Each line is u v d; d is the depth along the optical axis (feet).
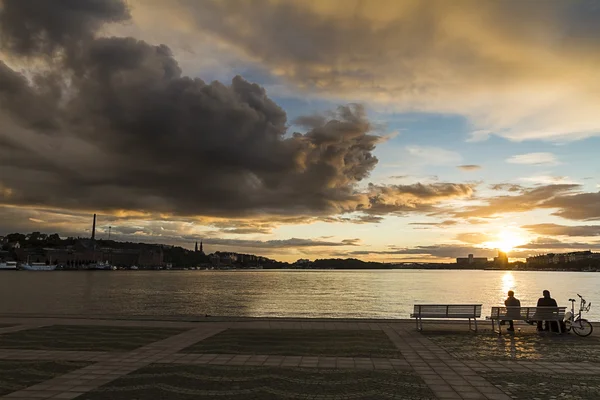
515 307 55.88
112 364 37.70
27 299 238.07
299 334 53.57
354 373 35.06
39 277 653.30
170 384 31.65
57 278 613.11
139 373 34.73
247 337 51.24
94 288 362.33
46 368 36.32
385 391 30.27
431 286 478.18
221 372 35.09
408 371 35.88
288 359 39.83
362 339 50.47
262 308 195.52
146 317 67.97
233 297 270.05
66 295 273.75
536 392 30.22
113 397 28.53
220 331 55.52
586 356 42.06
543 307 55.62
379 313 175.73
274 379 33.09
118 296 269.44
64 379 32.94
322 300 254.47
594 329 58.34
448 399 28.58
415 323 63.87
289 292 333.42
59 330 55.98
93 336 51.55
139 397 28.58
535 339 51.60
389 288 420.36
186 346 45.68
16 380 32.63
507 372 35.73
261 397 28.76
